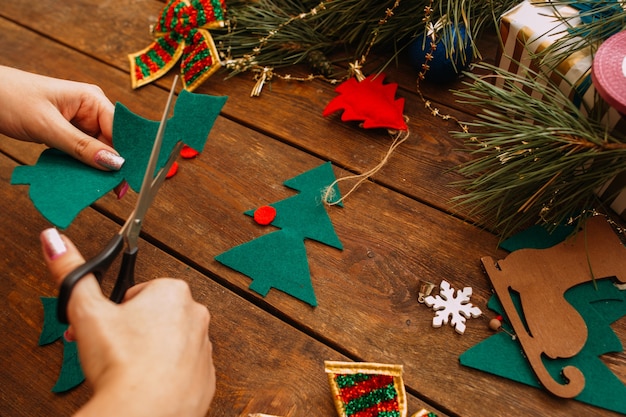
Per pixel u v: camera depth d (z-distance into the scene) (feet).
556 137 1.21
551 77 1.33
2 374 1.23
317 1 1.68
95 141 1.10
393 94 1.51
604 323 1.22
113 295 1.04
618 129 1.24
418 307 1.26
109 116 1.25
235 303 1.29
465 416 1.15
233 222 1.39
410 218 1.37
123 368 0.90
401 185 1.42
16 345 1.26
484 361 1.19
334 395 1.14
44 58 1.74
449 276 1.29
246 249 1.34
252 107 1.58
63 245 0.96
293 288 1.29
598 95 1.23
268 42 1.64
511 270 1.26
